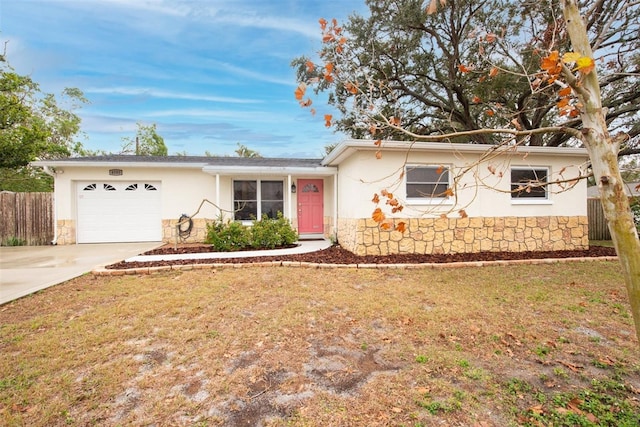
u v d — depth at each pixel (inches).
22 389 97.3
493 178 330.0
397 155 316.5
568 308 165.3
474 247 327.3
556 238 341.7
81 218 422.9
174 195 436.1
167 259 291.3
